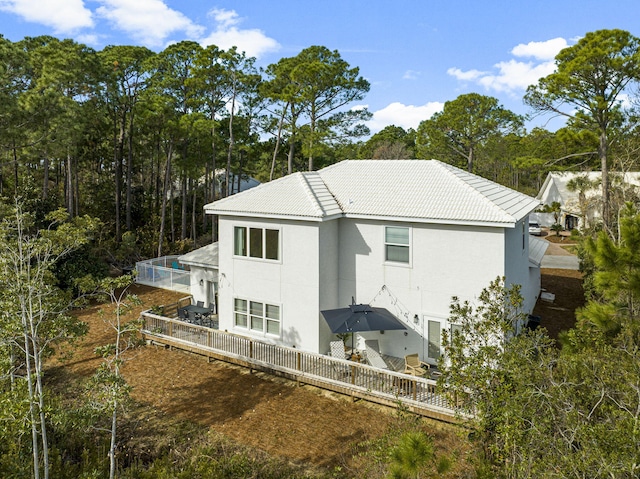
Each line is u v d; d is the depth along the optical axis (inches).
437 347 695.1
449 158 2108.8
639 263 436.1
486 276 650.8
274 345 698.8
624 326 420.2
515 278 728.3
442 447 502.9
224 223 832.3
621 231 453.1
